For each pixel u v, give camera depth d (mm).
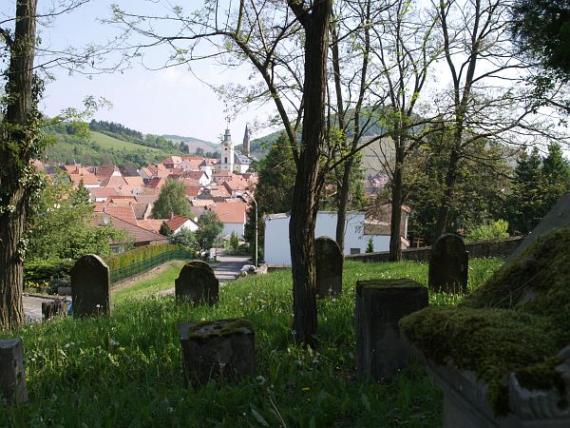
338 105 16719
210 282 13531
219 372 6324
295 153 9062
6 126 14195
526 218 35094
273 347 8242
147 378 7051
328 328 8875
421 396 5367
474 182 25031
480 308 2818
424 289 6508
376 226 41688
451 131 16250
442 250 13188
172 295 17172
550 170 26234
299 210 8469
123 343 9039
